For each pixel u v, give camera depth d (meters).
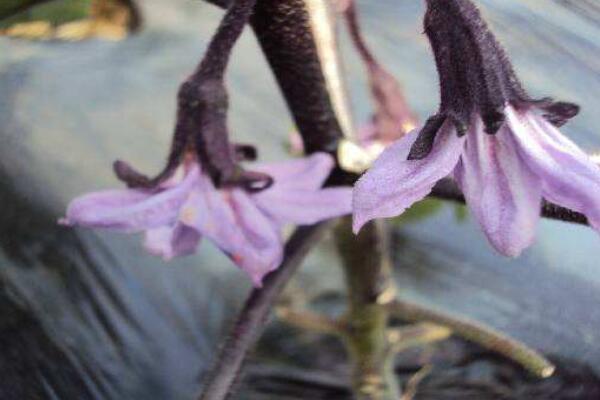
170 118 0.31
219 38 0.20
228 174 0.21
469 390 0.28
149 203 0.21
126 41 0.32
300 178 0.21
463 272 0.30
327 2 0.23
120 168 0.21
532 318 0.29
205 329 0.28
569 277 0.29
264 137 0.31
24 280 0.28
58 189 0.29
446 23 0.18
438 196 0.21
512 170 0.18
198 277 0.29
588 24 0.24
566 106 0.18
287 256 0.23
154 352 0.27
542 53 0.25
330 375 0.28
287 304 0.29
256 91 0.32
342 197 0.21
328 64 0.23
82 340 0.27
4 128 0.30
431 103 0.29
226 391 0.22
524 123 0.18
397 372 0.28
